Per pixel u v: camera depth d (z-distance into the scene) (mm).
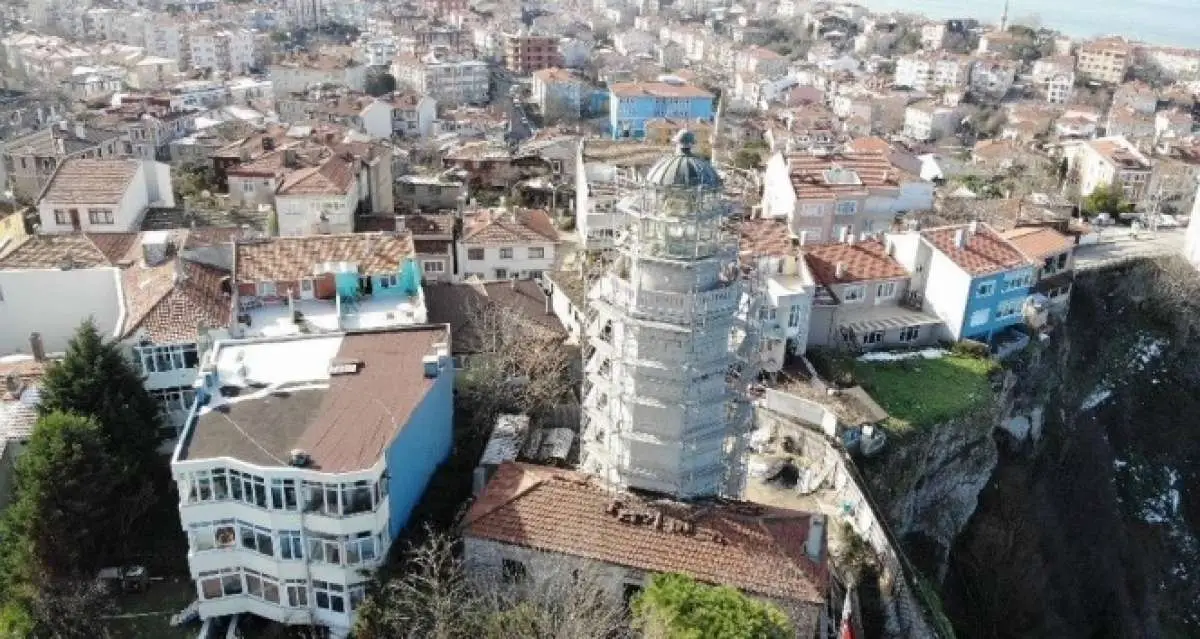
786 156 95250
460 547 43219
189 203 88188
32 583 43062
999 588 67000
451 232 81625
